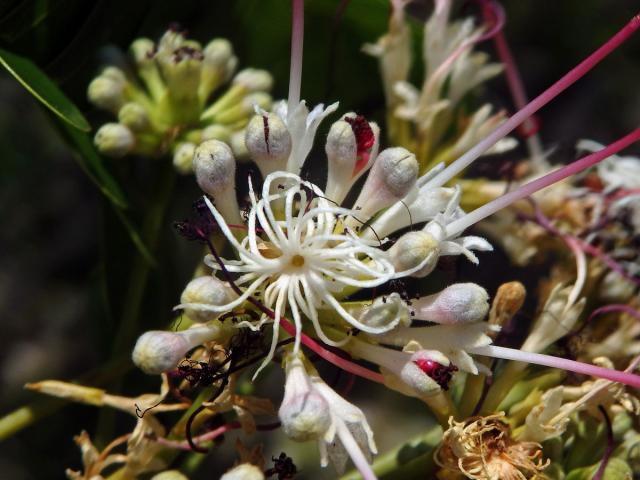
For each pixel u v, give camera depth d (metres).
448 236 0.13
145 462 0.14
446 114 0.17
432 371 0.12
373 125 0.14
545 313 0.14
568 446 0.15
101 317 0.18
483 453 0.13
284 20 0.18
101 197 0.17
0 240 0.33
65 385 0.14
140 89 0.17
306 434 0.12
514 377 0.14
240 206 0.15
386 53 0.17
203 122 0.16
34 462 0.27
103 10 0.16
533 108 0.13
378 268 0.12
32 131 0.31
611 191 0.16
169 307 0.17
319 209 0.12
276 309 0.12
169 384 0.14
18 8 0.15
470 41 0.17
